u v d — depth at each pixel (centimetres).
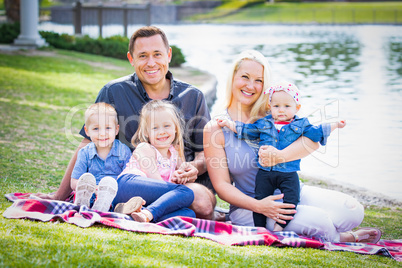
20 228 312
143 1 4456
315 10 4697
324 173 638
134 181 373
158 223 346
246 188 408
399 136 805
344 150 736
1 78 1100
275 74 1483
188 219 354
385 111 978
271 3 5369
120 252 284
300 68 1616
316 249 345
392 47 2225
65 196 419
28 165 547
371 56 1927
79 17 2033
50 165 559
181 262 280
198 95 441
